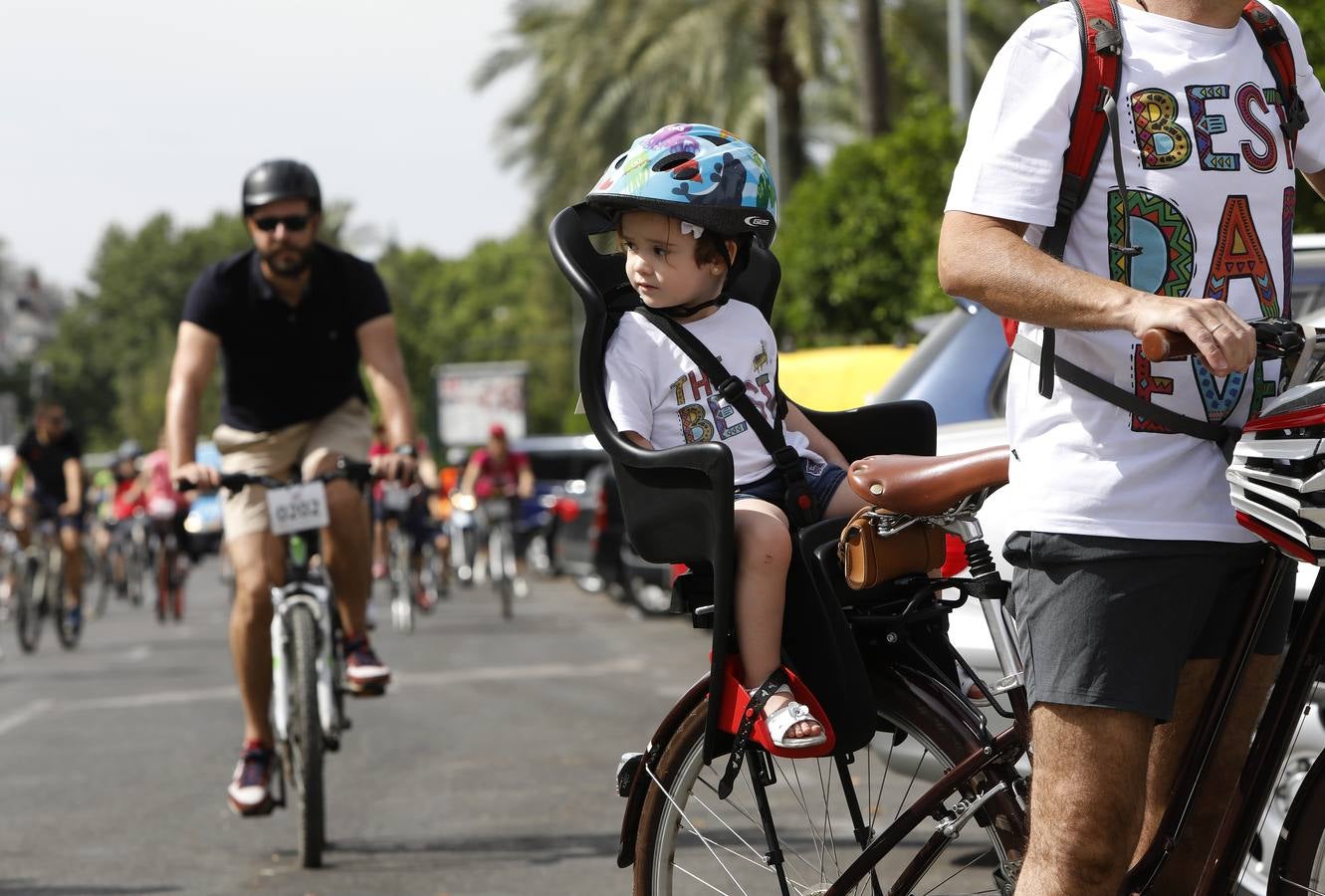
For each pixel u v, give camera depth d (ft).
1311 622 28.02
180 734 92.84
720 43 228.63
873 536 30.89
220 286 59.62
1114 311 25.30
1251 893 40.86
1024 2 222.28
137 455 240.12
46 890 55.26
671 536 32.14
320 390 60.85
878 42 206.90
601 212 34.60
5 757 86.28
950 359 56.03
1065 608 27.43
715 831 33.76
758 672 31.71
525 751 82.53
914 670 31.94
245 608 58.95
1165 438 27.07
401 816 66.59
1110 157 27.04
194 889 54.75
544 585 267.80
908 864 31.22
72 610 160.97
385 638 158.51
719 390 33.32
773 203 33.86
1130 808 27.45
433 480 140.56
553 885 54.08
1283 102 27.89
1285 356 26.13
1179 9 27.48
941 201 176.76
